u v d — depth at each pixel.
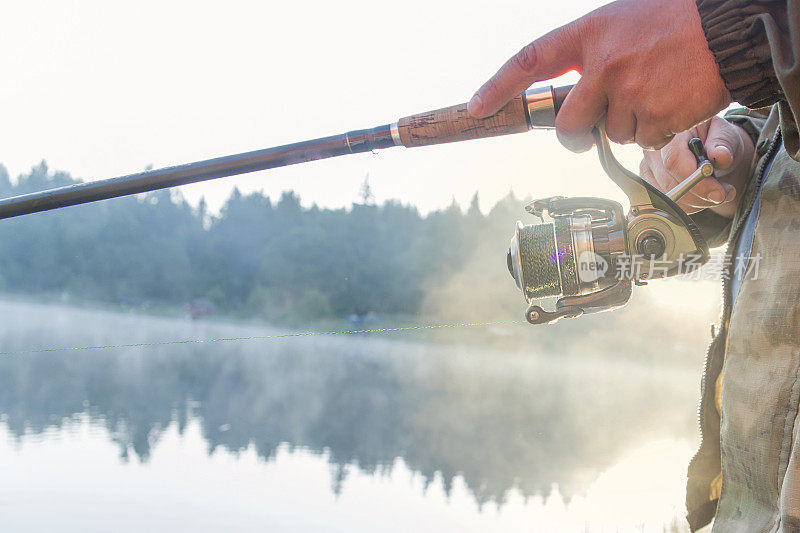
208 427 12.65
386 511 7.29
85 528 5.87
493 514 7.25
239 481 8.05
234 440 11.45
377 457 10.84
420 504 7.66
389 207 29.89
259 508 7.01
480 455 10.84
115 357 21.95
